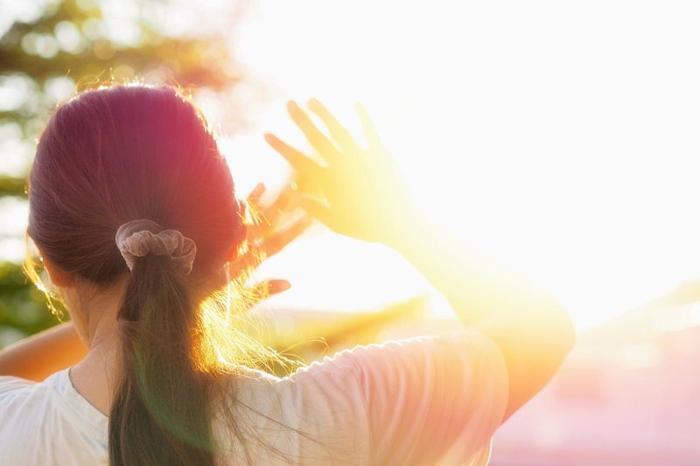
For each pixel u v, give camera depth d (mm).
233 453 1344
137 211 1376
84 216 1377
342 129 1499
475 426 1409
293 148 1503
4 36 6984
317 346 4016
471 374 1418
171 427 1316
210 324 1365
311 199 1515
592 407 8281
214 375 1349
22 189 6906
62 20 7082
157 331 1324
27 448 1367
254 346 1425
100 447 1360
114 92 1414
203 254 1396
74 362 1618
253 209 1581
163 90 1430
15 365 1591
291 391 1382
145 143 1385
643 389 8000
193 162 1394
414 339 1456
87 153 1383
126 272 1396
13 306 6637
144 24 7250
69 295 1432
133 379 1322
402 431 1390
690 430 8000
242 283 1503
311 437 1360
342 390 1387
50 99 7051
